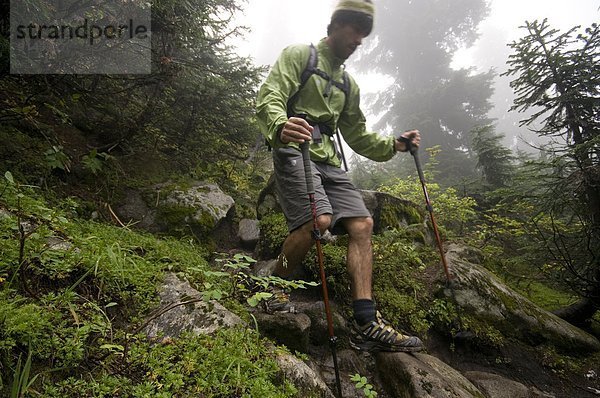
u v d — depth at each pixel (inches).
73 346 50.0
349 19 88.2
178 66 150.4
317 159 88.2
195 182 181.8
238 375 53.5
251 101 210.4
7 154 118.3
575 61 142.3
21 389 41.9
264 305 85.6
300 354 78.2
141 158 179.3
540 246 163.5
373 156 106.6
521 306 122.8
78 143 156.6
